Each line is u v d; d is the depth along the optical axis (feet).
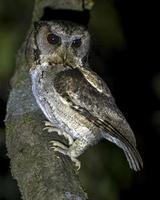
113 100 33.71
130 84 45.37
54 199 26.53
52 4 40.65
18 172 29.94
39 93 33.22
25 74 36.91
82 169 38.11
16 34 40.11
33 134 31.86
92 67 41.96
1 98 40.73
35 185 27.99
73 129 33.04
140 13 46.75
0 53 38.81
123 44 41.24
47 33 33.96
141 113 45.50
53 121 33.24
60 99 32.55
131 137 33.32
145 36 47.19
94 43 40.42
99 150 38.83
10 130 33.12
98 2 41.55
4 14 40.75
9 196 40.09
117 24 41.32
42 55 33.86
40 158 29.68
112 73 44.09
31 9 41.50
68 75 32.96
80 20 40.52
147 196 43.16
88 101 32.68
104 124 32.94
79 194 27.30
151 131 45.19
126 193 40.04
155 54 46.98
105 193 37.73
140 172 43.65
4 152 40.88
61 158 29.94
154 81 45.96
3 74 38.81
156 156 44.50
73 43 33.81
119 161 38.78
